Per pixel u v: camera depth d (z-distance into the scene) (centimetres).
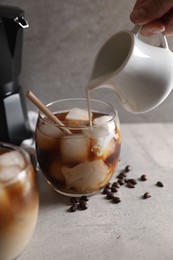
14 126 62
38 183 57
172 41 69
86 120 53
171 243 46
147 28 50
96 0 67
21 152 43
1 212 38
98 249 45
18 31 56
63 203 53
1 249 40
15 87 63
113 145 51
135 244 46
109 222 50
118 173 60
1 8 58
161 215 51
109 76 46
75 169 50
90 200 53
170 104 75
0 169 41
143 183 57
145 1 52
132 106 50
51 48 70
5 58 57
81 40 69
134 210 52
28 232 42
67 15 67
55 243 46
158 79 48
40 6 67
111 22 68
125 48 49
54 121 51
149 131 73
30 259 44
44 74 71
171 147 67
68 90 73
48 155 51
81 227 49
